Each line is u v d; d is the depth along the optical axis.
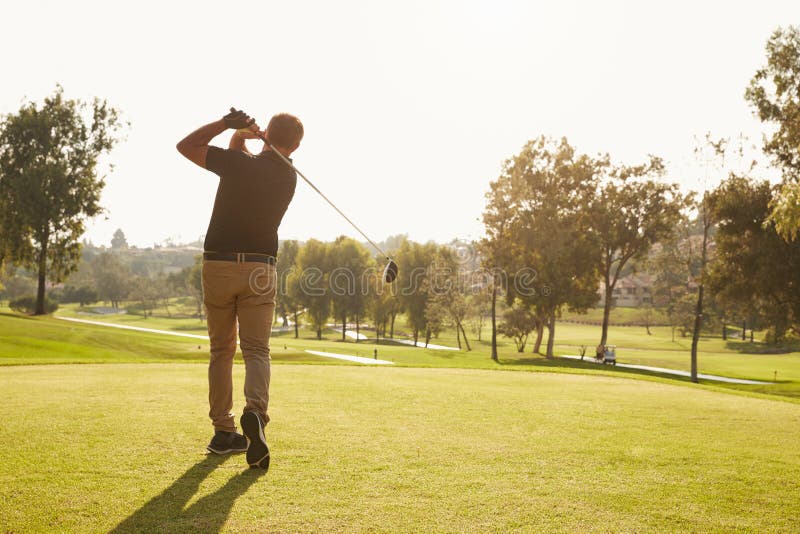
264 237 3.26
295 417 4.32
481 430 4.05
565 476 2.96
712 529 2.28
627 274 142.62
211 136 3.22
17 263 46.28
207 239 3.24
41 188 44.47
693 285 84.94
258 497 2.49
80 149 46.91
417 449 3.42
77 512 2.26
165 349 35.47
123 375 7.32
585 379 9.12
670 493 2.72
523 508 2.46
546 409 5.11
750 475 3.07
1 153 46.25
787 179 33.19
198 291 134.75
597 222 51.66
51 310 97.69
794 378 44.53
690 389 8.09
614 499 2.62
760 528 2.31
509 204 52.44
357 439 3.63
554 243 51.19
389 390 6.02
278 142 3.40
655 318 122.31
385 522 2.25
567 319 128.00
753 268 35.09
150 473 2.80
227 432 3.25
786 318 35.53
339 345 54.09
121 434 3.56
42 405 4.53
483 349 71.38
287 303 87.12
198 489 2.58
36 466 2.85
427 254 76.75
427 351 53.16
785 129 32.69
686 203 47.94
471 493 2.63
